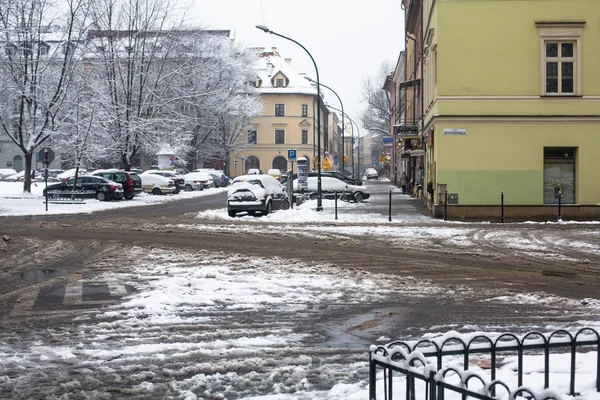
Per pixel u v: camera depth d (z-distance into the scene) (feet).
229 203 98.58
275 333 28.12
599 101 92.22
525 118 92.48
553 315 31.42
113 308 33.04
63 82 136.67
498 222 88.84
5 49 128.57
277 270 45.03
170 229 77.15
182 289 37.68
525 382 19.79
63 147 147.02
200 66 203.31
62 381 21.63
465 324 29.71
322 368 22.91
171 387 20.88
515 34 92.63
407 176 173.88
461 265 48.29
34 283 40.52
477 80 93.04
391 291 37.76
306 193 134.92
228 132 290.97
